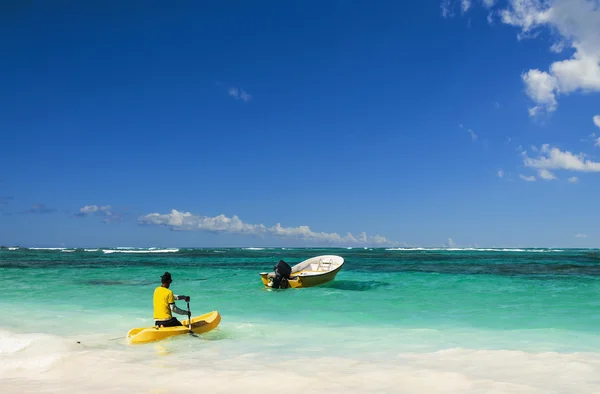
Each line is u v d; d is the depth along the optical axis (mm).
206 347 8820
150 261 50125
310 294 18734
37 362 7102
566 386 5852
